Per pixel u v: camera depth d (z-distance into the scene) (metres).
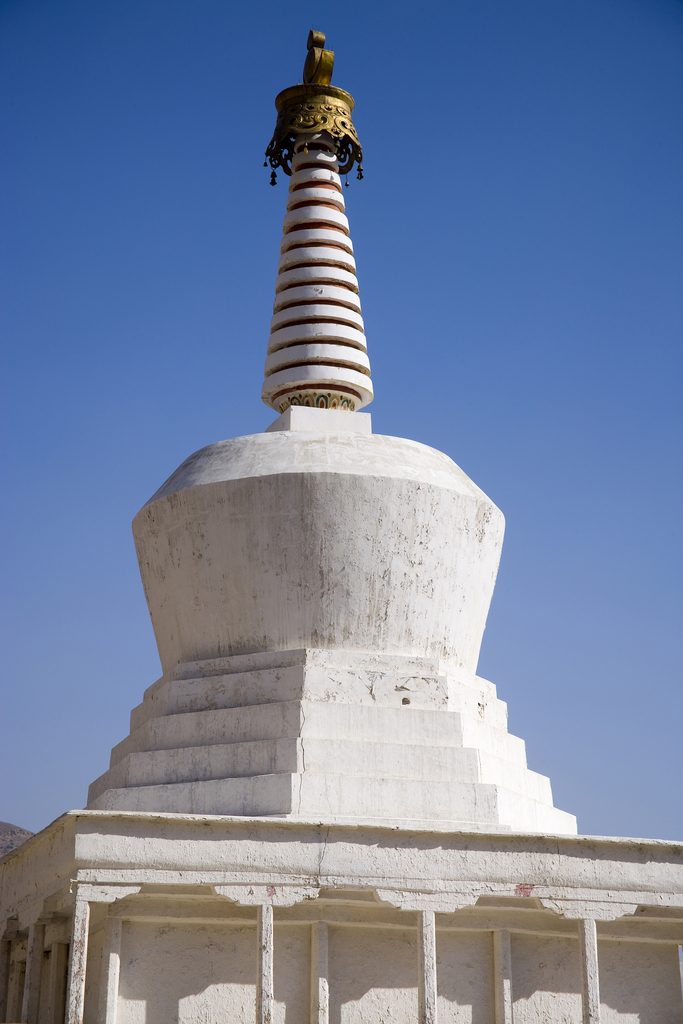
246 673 19.12
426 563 20.11
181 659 20.53
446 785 18.03
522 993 17.95
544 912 17.91
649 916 18.09
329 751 17.97
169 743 19.14
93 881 15.77
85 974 16.88
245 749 18.23
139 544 21.42
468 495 20.80
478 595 21.16
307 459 20.14
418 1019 16.33
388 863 16.55
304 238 23.66
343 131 24.06
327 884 16.27
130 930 16.75
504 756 20.27
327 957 17.06
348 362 22.80
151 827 16.08
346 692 18.72
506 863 17.00
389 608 19.73
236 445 21.00
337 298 23.25
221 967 16.91
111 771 20.06
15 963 21.05
